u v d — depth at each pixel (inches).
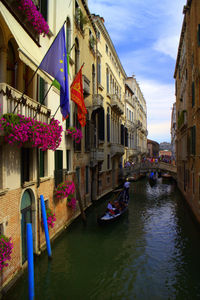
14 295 243.8
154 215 607.2
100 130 736.3
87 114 620.4
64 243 401.1
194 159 558.6
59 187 396.2
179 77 959.6
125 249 391.2
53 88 394.6
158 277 307.7
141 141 2009.1
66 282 290.0
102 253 373.1
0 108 211.2
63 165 446.3
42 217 335.9
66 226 450.6
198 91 519.2
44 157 361.4
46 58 269.7
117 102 901.8
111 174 922.7
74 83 449.7
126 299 262.1
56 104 409.7
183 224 531.2
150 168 1318.9
